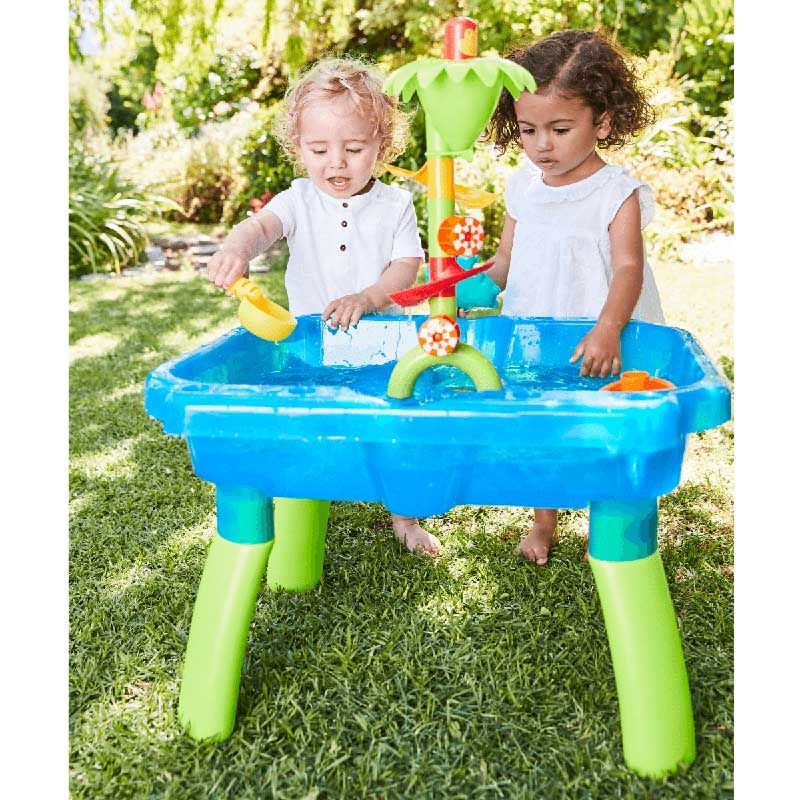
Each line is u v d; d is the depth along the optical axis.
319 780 1.37
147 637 1.74
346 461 1.26
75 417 3.12
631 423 1.15
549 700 1.52
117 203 6.84
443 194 1.29
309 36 7.19
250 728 1.47
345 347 1.87
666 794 1.31
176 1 5.43
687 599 1.83
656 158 6.12
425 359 1.28
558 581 1.92
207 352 1.53
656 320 2.14
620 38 6.51
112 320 4.78
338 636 1.72
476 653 1.65
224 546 1.43
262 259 6.46
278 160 7.64
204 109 8.41
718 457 2.59
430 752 1.42
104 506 2.36
